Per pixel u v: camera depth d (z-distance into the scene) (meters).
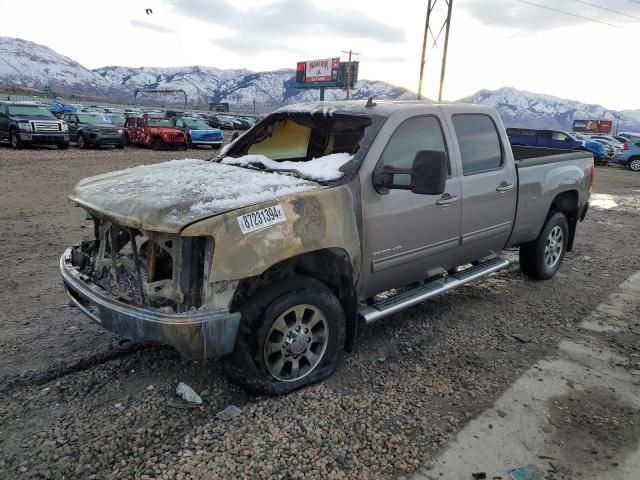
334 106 4.29
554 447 2.97
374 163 3.65
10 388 3.37
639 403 3.46
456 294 5.50
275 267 3.27
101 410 3.14
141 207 2.89
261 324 3.11
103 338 4.10
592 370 3.89
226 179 3.44
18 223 8.09
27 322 4.39
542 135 25.56
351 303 3.65
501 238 5.05
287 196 3.15
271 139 4.65
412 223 3.94
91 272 3.52
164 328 2.81
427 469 2.74
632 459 2.88
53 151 20.75
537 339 4.42
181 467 2.66
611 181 18.56
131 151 22.66
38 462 2.68
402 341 4.28
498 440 3.01
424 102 4.34
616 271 6.57
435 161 3.22
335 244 3.34
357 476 2.66
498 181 4.76
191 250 2.86
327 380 3.57
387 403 3.33
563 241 6.11
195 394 3.27
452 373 3.77
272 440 2.90
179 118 26.94
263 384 3.22
